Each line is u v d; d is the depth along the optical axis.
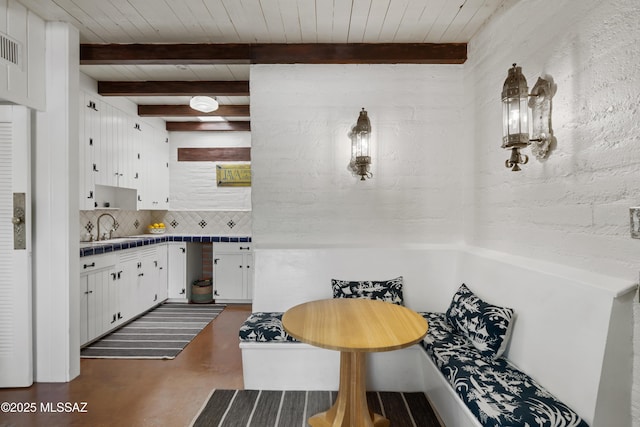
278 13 2.35
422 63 2.85
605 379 1.30
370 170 2.89
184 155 5.23
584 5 1.54
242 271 4.69
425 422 1.99
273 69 2.86
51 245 2.47
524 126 1.71
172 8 2.29
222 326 3.72
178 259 4.75
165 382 2.46
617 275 1.39
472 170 2.70
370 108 2.88
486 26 2.45
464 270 2.50
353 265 2.67
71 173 2.50
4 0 2.16
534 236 1.92
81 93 3.33
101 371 2.64
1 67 2.15
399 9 2.30
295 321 1.77
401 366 2.34
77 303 2.57
